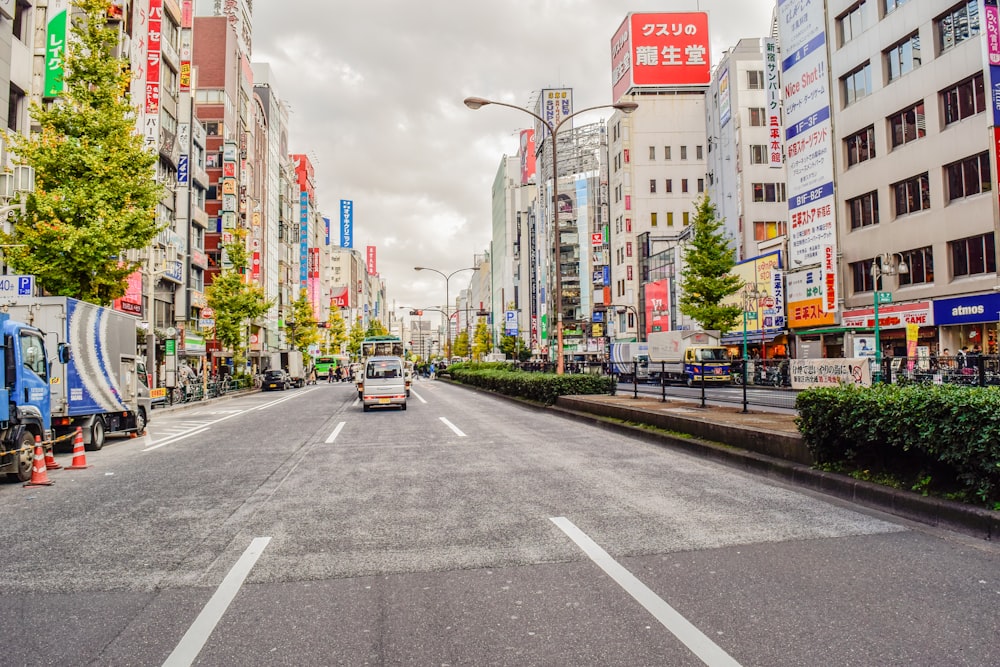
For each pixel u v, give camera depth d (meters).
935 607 3.62
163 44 32.66
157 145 29.94
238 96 52.03
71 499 7.49
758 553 4.70
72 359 11.82
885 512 5.91
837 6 29.91
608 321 70.06
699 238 37.22
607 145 72.19
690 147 65.75
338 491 7.43
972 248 22.98
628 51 66.44
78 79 16.56
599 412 15.36
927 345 24.73
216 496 7.33
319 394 35.38
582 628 3.44
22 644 3.38
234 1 55.75
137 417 14.81
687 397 17.67
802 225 32.62
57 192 15.41
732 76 49.44
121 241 15.85
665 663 3.03
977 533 5.00
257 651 3.26
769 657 3.06
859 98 28.84
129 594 4.13
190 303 36.75
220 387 34.38
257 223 57.28
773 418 11.12
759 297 37.69
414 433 13.59
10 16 18.50
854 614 3.55
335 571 4.51
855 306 29.22
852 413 6.36
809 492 6.88
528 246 103.06
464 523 5.78
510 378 25.34
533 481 7.76
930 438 5.36
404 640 3.35
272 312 65.19
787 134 33.69
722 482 7.53
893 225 26.64
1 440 8.55
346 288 123.00
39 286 15.89
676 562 4.53
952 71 23.56
